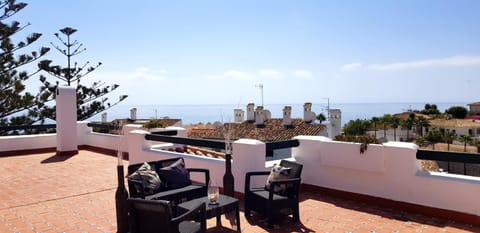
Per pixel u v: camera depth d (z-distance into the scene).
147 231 3.42
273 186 4.34
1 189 6.51
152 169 4.91
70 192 6.25
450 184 4.51
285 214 4.46
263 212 4.51
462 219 4.43
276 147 5.78
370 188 5.28
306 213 4.91
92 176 7.55
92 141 11.66
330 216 4.77
